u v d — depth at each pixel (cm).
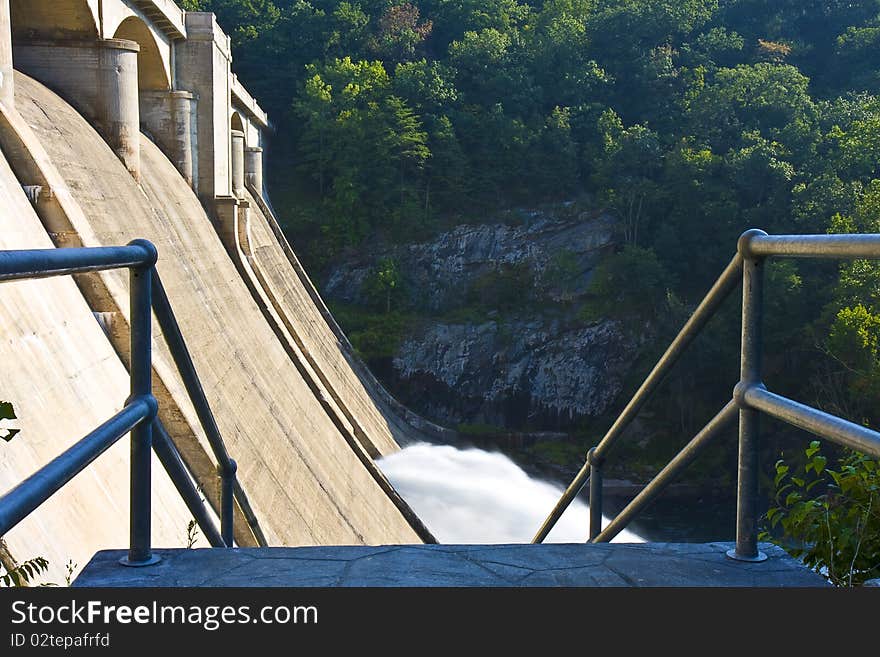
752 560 399
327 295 7394
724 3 10844
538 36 9150
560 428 6812
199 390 487
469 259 7362
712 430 412
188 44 3192
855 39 9700
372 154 7556
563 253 7125
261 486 1811
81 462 291
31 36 2214
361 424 4125
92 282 1398
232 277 2983
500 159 7712
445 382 6812
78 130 2050
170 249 2316
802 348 5909
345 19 9212
